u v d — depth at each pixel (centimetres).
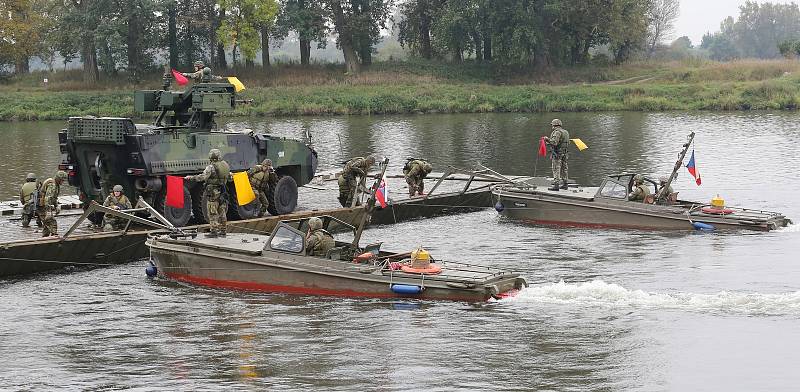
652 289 2003
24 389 1472
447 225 2853
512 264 2283
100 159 2536
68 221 2702
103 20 7831
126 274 2202
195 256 2070
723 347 1619
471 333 1702
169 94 2750
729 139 5244
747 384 1455
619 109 7600
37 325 1808
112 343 1694
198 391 1449
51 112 7175
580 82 8700
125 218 2292
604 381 1471
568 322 1759
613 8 8969
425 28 9362
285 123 6644
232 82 2842
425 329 1727
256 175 2658
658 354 1588
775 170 3950
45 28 8762
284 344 1666
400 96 7712
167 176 2341
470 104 7662
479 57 9156
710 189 3462
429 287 1888
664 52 13938
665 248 2444
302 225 2073
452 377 1491
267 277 1997
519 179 3388
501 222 2906
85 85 8094
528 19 8444
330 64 9056
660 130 5853
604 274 2156
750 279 2078
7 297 2008
